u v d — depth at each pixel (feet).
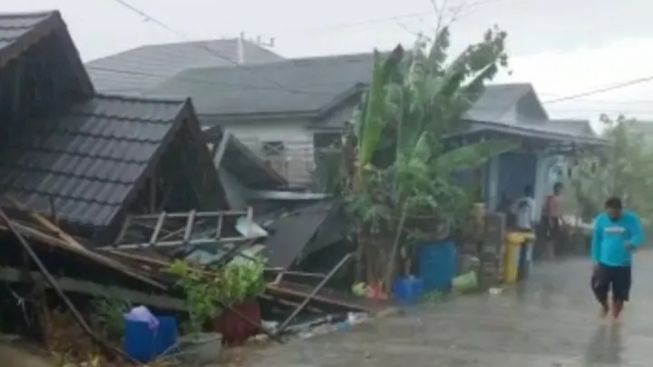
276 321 34.14
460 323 35.81
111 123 35.22
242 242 33.96
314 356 28.43
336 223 44.98
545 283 51.03
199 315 28.89
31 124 36.14
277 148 61.82
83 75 36.68
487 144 46.06
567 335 33.17
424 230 45.01
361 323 35.40
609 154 83.10
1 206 29.17
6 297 28.84
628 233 36.81
